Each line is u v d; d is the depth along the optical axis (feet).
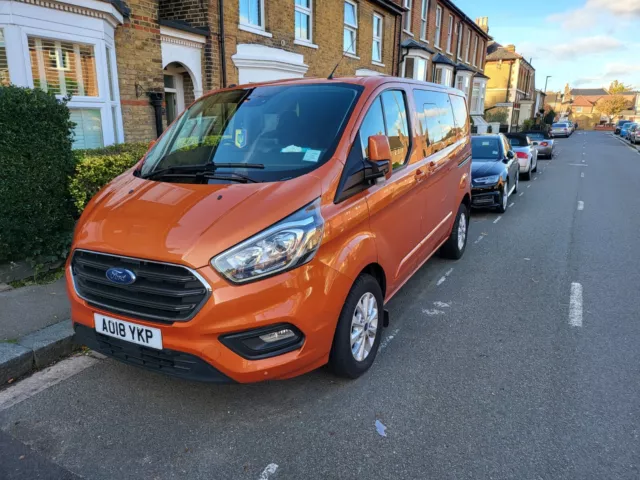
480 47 113.39
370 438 9.20
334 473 8.27
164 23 27.14
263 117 12.05
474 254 22.17
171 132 13.21
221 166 10.82
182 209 9.18
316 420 9.76
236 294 8.32
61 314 13.48
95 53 21.75
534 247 23.41
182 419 9.79
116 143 22.29
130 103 25.43
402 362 12.14
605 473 8.24
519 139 53.36
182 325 8.41
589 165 68.59
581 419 9.77
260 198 9.13
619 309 15.55
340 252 9.83
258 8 35.86
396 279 13.17
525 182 49.26
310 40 42.93
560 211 33.01
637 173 57.62
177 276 8.33
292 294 8.79
